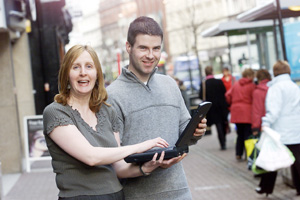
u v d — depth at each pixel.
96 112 3.43
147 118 3.70
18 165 12.76
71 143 3.20
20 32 15.34
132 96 3.70
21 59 15.42
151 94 3.75
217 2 44.22
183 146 3.40
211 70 14.32
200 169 11.59
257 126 9.18
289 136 7.59
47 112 3.28
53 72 16.77
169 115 3.78
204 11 43.56
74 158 3.25
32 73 16.70
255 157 8.24
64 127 3.22
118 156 3.25
